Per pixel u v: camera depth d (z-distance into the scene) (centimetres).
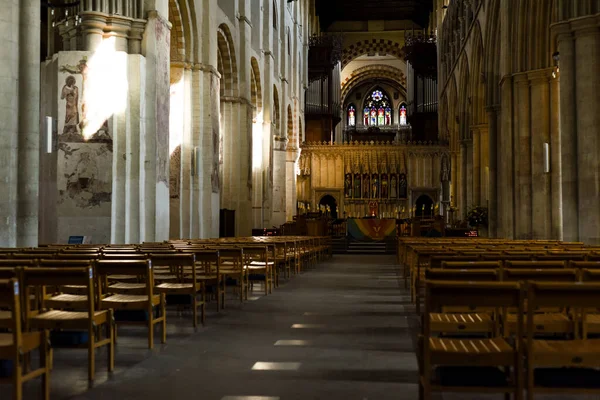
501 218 2689
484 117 3170
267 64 3438
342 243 3125
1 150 1234
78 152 1545
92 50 1583
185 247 1141
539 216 2192
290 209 4469
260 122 3372
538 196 2194
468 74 3541
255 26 3234
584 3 1609
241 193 2839
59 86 1556
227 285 1241
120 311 748
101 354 695
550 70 2169
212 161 2253
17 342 455
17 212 1267
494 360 430
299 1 4784
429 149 4612
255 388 553
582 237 1616
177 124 2166
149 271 710
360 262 2372
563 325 586
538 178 2195
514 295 433
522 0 2203
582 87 1612
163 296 764
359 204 4675
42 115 1634
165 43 1720
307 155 4741
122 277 977
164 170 1706
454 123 4112
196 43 2209
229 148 2834
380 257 2731
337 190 4684
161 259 836
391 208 4650
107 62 1573
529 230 2216
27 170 1277
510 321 596
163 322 762
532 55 2214
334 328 867
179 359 669
